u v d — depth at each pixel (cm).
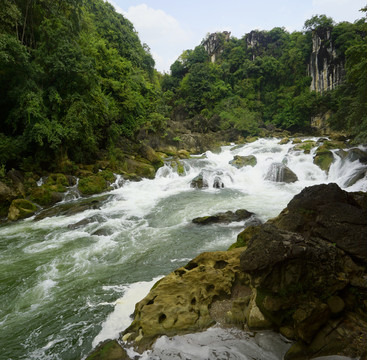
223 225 870
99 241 802
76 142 1667
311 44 4331
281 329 311
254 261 325
